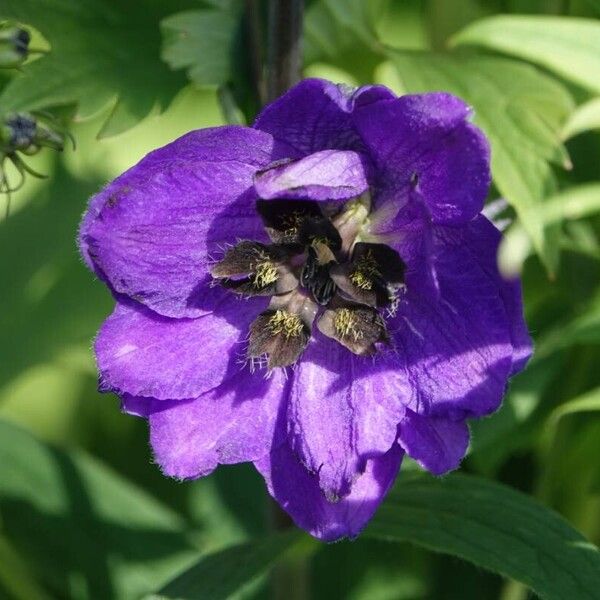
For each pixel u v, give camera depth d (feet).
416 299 0.90
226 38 1.03
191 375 0.91
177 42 1.02
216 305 0.92
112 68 1.04
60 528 1.19
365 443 0.91
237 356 0.92
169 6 1.05
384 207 0.89
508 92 1.03
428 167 0.86
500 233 0.87
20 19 1.03
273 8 0.99
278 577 1.10
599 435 1.12
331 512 0.92
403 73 1.05
